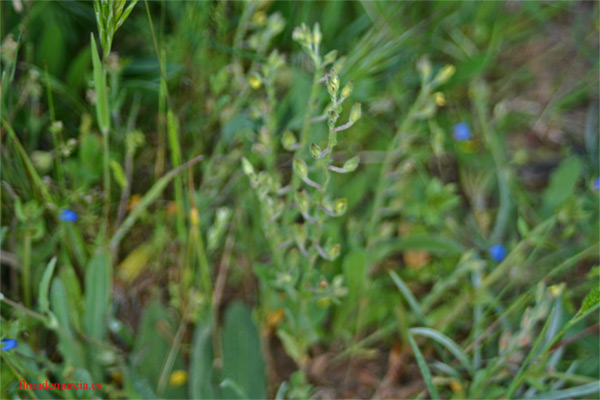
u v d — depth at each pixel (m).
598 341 0.54
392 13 0.58
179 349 0.54
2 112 0.50
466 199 0.61
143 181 0.57
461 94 0.63
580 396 0.53
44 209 0.52
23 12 0.54
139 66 0.56
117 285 0.56
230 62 0.57
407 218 0.58
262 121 0.55
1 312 0.51
